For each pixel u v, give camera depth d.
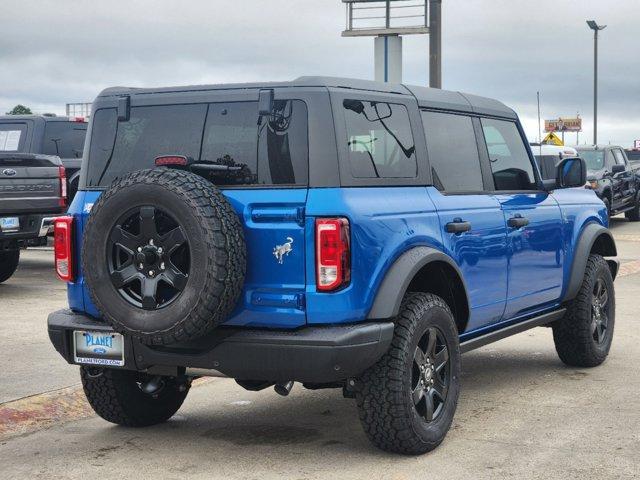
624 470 5.00
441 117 5.95
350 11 21.06
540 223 6.82
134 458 5.33
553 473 4.95
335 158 4.86
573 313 7.49
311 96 4.93
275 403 6.64
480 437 5.66
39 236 12.20
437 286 5.72
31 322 9.83
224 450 5.46
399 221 5.16
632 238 20.38
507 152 6.73
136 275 4.80
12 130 15.09
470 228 5.83
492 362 8.02
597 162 23.19
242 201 4.90
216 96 5.18
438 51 17.89
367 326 4.85
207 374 5.11
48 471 5.11
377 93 5.33
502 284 6.29
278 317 4.84
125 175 4.89
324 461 5.22
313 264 4.78
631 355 8.23
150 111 5.37
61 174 12.39
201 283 4.64
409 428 5.12
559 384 7.12
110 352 5.21
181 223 4.68
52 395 6.56
